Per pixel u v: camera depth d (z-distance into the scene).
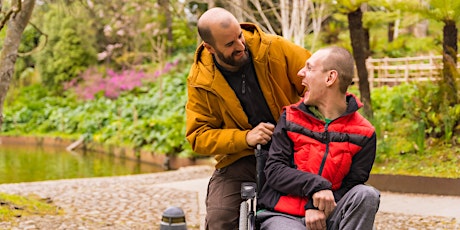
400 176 8.98
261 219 3.33
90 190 9.59
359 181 3.28
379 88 15.55
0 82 7.02
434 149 9.81
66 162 16.06
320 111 3.34
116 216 7.60
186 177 11.30
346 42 17.97
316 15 14.49
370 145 3.28
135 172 14.41
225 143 3.59
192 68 3.78
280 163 3.28
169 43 25.53
